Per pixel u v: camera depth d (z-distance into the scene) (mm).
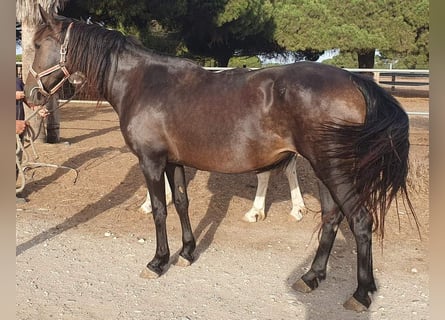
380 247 4242
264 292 3391
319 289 3451
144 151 3551
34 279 3541
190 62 3602
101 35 3725
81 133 9727
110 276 3643
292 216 5020
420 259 3975
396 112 2920
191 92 3420
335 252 4160
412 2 17781
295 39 19234
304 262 3938
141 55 3699
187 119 3367
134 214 5180
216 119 3285
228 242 4395
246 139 3221
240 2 16906
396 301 3244
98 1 12570
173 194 3887
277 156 3260
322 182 3109
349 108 2949
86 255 4051
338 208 3168
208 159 3385
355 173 2920
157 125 3473
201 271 3758
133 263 3900
